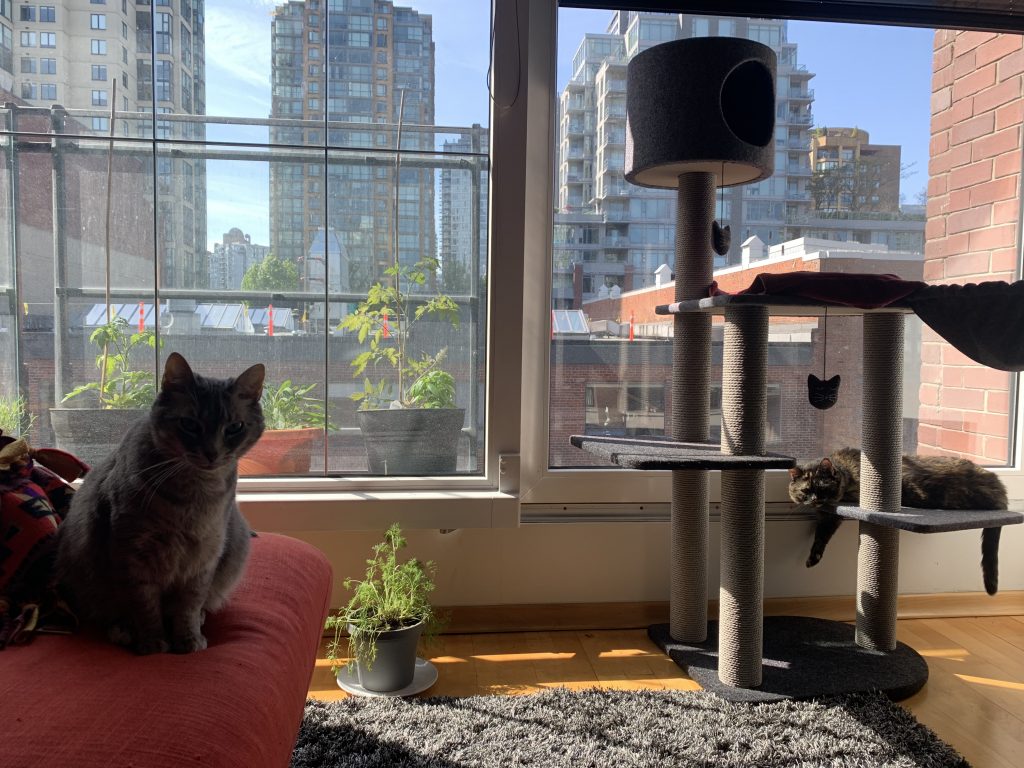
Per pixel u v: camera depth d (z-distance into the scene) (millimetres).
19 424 2143
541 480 2312
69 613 1092
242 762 810
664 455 1822
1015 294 1813
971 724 1727
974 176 2469
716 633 2215
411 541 2236
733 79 2086
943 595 2438
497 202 2203
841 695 1806
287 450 2246
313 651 1295
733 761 1509
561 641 2209
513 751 1528
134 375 2176
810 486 2256
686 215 2098
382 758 1487
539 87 2227
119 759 740
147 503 1028
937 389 2504
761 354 1836
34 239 2109
